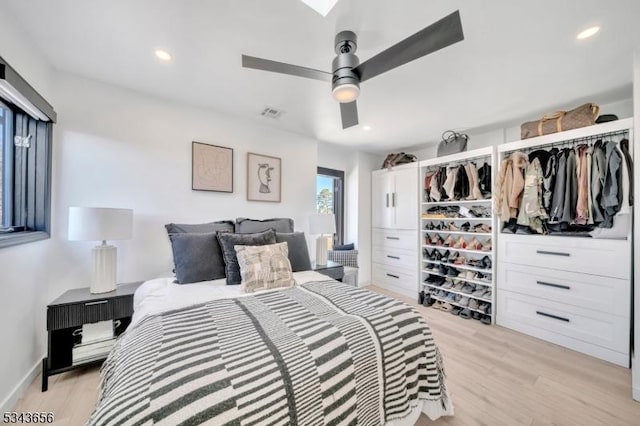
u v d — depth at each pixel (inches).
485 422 57.4
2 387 56.5
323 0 52.4
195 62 72.7
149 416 27.7
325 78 59.4
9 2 51.8
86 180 82.7
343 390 40.3
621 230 83.2
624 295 81.0
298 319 49.9
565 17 53.6
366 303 59.4
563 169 91.9
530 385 70.4
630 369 78.5
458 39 45.0
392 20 55.1
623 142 81.9
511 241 107.0
